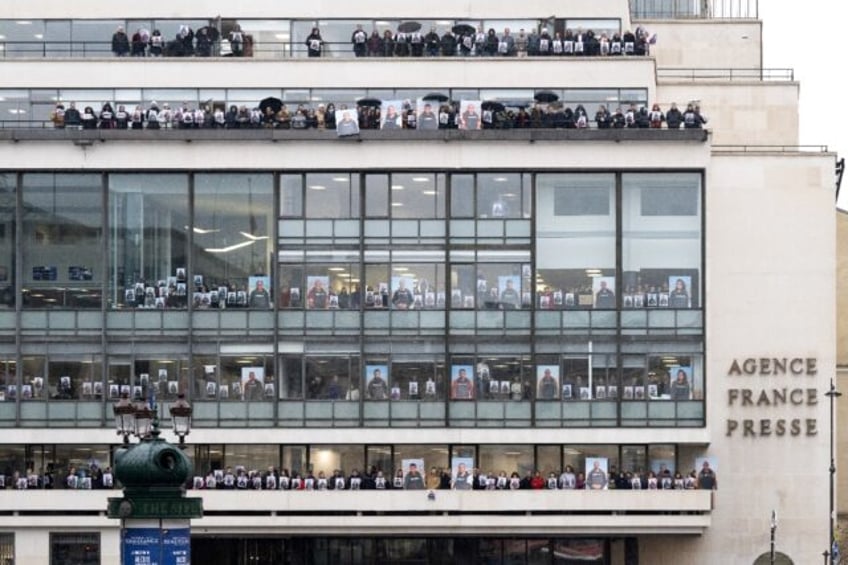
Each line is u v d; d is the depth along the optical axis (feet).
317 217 251.60
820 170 256.73
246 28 263.70
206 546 260.62
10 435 250.98
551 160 249.34
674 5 327.06
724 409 254.88
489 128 249.75
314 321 251.80
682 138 249.14
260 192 252.01
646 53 261.03
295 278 252.01
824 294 256.11
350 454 252.62
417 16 263.49
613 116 250.98
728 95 277.85
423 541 257.96
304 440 249.96
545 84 257.75
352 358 251.19
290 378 251.39
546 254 250.78
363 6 263.08
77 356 252.01
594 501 245.86
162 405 250.98
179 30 263.08
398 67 257.96
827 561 252.42
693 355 250.37
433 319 251.19
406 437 249.75
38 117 258.37
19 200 252.21
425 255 251.39
